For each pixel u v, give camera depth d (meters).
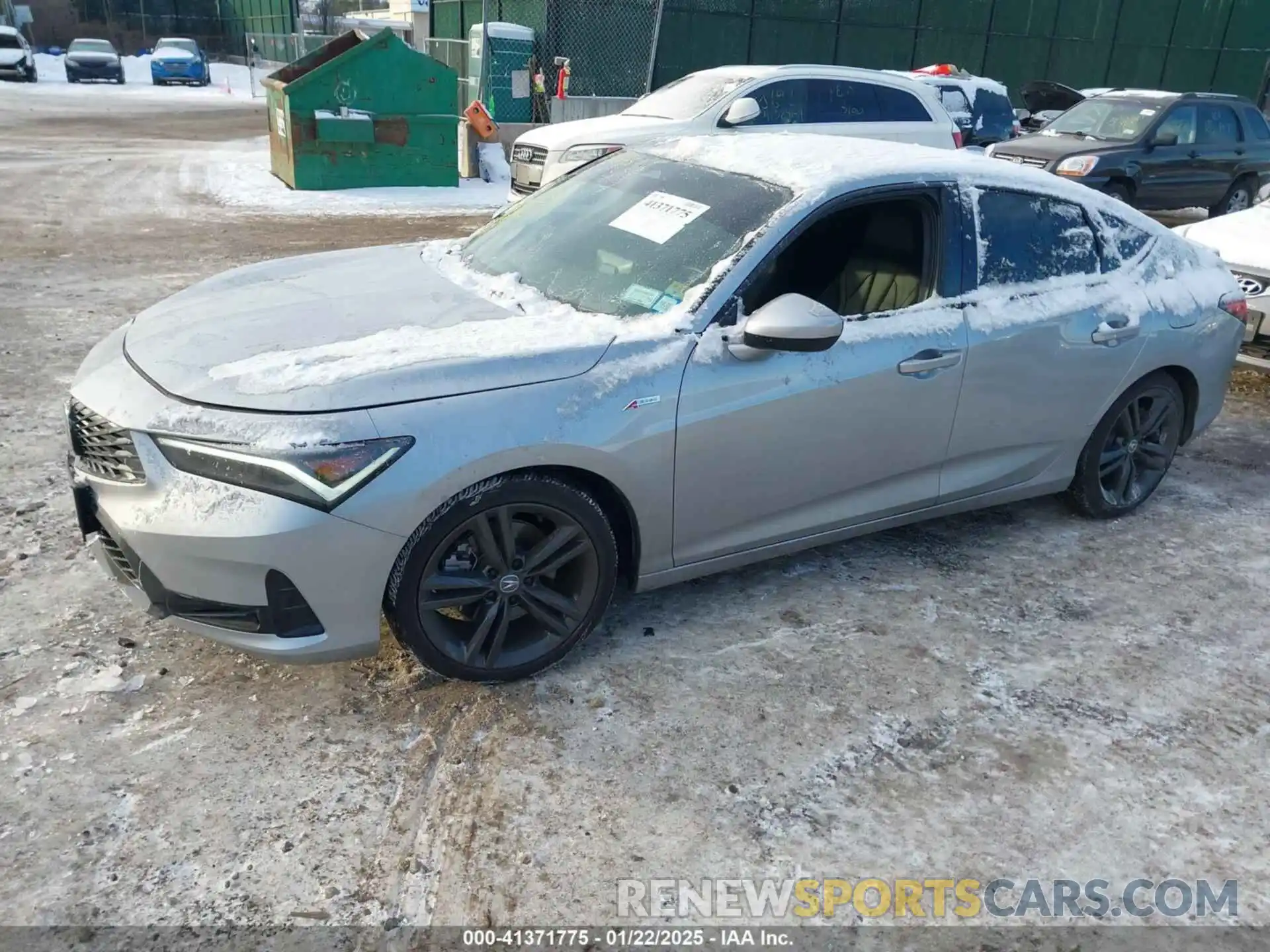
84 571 3.61
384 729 2.90
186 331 3.16
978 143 16.97
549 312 3.31
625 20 17.81
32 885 2.30
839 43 20.55
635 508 3.12
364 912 2.30
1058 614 3.78
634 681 3.20
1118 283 4.25
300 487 2.58
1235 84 25.12
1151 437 4.63
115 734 2.80
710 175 3.76
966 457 3.93
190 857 2.42
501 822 2.59
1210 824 2.73
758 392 3.24
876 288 3.71
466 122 14.76
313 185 12.91
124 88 30.66
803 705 3.13
